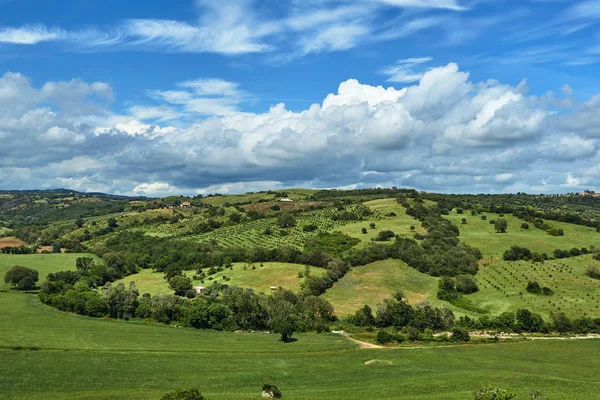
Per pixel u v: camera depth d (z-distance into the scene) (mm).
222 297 147375
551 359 102250
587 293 155125
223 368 84312
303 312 139875
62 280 170250
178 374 78938
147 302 141250
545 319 139875
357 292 165375
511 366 94000
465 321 139625
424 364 93562
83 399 62188
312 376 82125
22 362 78562
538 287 158375
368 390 71125
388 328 136750
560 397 64875
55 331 106188
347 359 96750
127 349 93625
